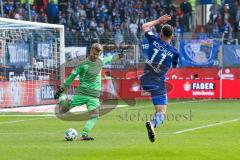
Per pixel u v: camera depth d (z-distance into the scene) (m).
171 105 57.78
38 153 25.92
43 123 40.47
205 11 82.88
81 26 76.81
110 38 66.50
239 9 79.31
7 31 56.69
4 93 54.25
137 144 29.05
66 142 29.86
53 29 59.00
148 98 64.94
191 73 66.81
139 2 82.25
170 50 27.83
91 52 31.02
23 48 57.19
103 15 79.19
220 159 24.50
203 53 66.50
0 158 24.55
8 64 55.56
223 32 73.00
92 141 30.27
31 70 57.28
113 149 27.14
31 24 53.09
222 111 50.75
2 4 72.12
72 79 30.89
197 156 25.20
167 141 30.23
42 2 77.25
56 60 59.22
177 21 79.31
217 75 66.50
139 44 65.44
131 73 64.56
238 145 28.70
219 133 34.03
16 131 35.28
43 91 57.97
